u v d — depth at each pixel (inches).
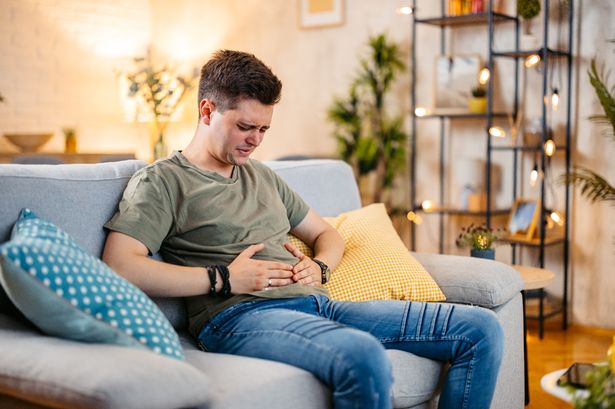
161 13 218.2
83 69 206.8
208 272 72.0
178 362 56.3
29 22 195.0
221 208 77.0
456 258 96.3
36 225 65.3
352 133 177.5
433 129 171.2
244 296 73.6
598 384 53.4
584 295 151.4
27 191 70.2
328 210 102.7
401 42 174.9
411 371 72.7
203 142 79.0
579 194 150.7
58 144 202.2
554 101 147.8
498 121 161.3
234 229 77.1
